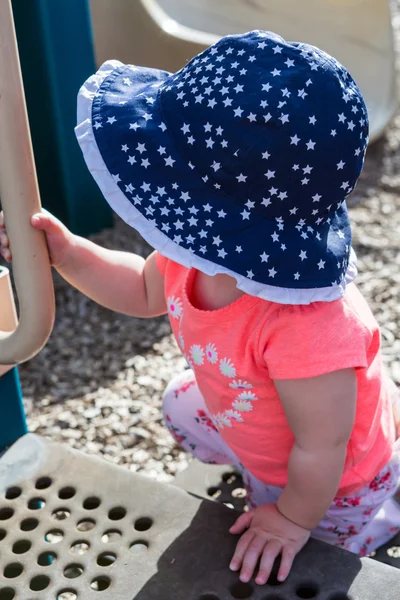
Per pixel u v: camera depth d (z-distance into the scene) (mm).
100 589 1100
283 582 1001
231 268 935
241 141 907
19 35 2566
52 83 2629
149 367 2209
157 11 3064
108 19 3039
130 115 995
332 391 1020
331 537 1294
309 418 1036
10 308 1208
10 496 1164
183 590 995
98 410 2027
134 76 1075
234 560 1025
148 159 967
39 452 1222
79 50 2676
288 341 1019
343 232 1025
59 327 2418
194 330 1125
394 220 2990
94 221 2969
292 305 1021
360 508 1259
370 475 1221
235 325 1070
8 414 1258
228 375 1112
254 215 947
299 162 915
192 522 1090
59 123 2703
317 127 910
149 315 1332
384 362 2146
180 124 952
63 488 1157
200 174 948
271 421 1155
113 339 2352
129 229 3023
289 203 943
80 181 2861
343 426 1035
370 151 3584
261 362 1074
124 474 1174
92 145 992
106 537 1419
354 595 973
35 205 951
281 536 1045
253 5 3883
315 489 1053
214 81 932
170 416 1455
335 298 979
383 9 3793
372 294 2500
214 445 1452
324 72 923
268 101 899
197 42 2980
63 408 2045
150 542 1062
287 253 946
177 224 950
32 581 1024
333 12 3857
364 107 968
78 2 2613
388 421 1279
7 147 908
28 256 959
